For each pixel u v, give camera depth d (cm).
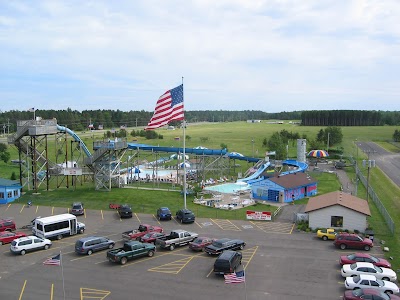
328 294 3262
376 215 6078
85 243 4269
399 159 14150
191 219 5609
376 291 3030
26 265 3953
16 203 6881
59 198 7231
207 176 10462
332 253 4303
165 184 8975
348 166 12281
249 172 10500
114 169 8175
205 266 3919
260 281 3525
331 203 5219
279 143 14950
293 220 5784
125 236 4734
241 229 5291
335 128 17638
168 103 6334
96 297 3206
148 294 3259
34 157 7894
